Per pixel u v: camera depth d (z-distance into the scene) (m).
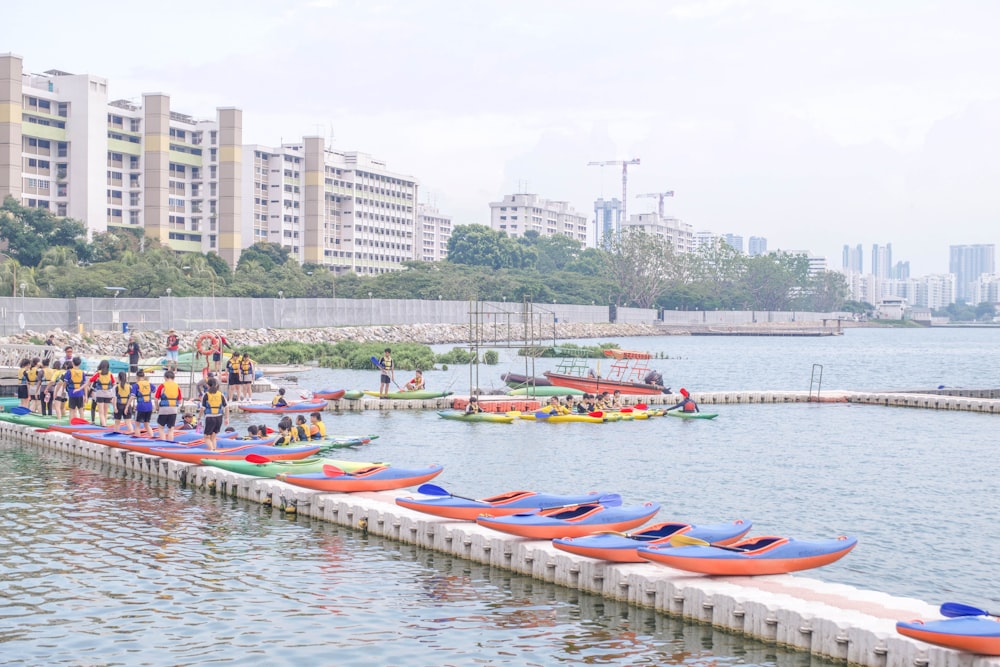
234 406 49.53
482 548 21.39
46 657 15.91
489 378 76.44
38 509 26.55
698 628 17.45
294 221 197.38
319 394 52.34
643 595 18.45
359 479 26.17
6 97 138.75
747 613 16.92
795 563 18.72
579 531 21.38
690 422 48.62
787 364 111.38
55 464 34.19
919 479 32.78
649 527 20.42
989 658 14.22
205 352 52.12
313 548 22.66
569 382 60.84
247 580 20.12
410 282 168.00
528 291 181.50
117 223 159.00
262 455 30.39
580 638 17.00
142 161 161.12
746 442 41.34
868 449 39.88
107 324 95.06
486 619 17.92
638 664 15.88
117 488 29.64
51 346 54.78
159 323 99.50
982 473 34.06
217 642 16.64
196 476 30.03
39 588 19.39
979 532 25.05
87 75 149.88
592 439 41.41
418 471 26.97
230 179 170.75
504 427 44.97
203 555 21.98
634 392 59.56
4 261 127.25
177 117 173.00
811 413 54.38
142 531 24.12
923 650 14.64
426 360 84.50
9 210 131.25
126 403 36.12
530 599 19.03
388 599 19.00
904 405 59.31
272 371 79.31
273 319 115.12
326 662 15.84
